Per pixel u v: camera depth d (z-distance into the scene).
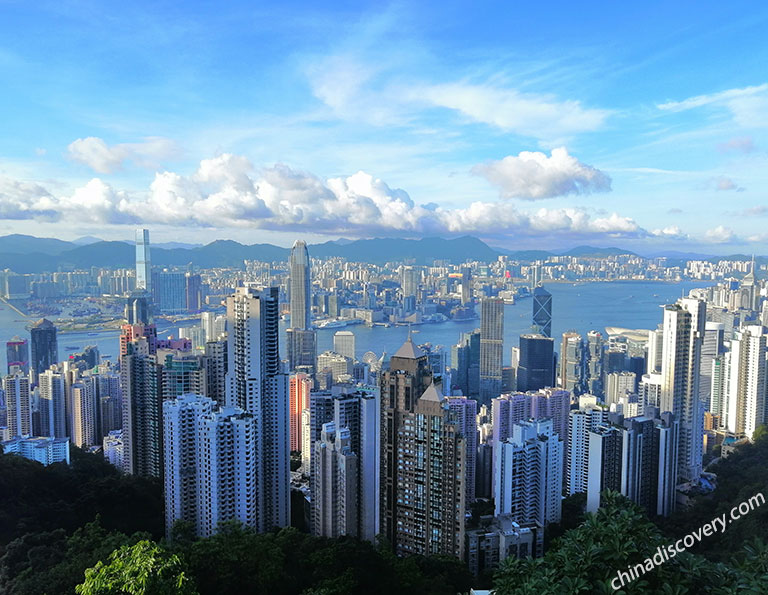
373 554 113.81
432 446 131.75
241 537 102.31
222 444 121.56
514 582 48.19
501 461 156.38
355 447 139.12
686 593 41.97
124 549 62.69
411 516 136.88
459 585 116.62
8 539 110.88
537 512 159.88
